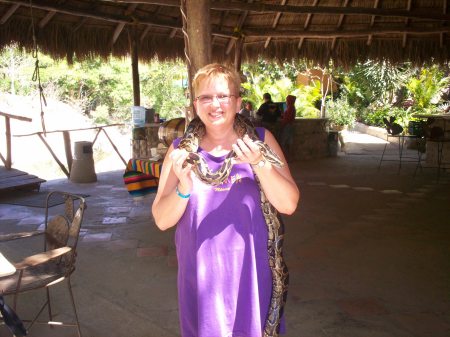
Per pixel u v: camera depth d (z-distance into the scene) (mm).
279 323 2307
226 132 2316
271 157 2025
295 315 3834
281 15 11539
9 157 9789
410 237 5945
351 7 9797
